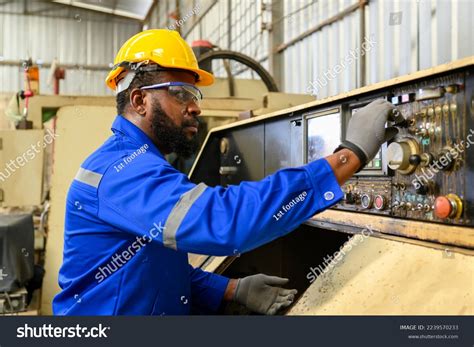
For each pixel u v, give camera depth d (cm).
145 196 82
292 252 145
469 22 217
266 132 153
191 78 104
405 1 263
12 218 229
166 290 100
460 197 76
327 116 115
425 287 73
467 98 74
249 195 78
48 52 862
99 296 95
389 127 88
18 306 216
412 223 85
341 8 327
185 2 676
